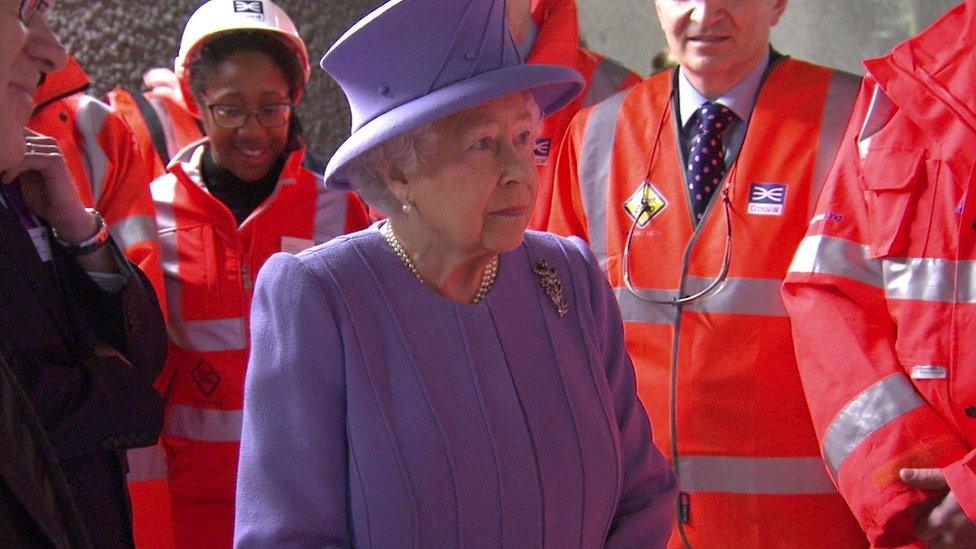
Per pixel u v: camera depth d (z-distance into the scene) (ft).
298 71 22.20
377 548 11.88
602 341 13.50
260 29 21.75
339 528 11.93
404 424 11.96
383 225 13.02
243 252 22.13
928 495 16.10
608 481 12.77
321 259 12.36
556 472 12.34
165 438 22.39
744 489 18.38
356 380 11.98
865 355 16.85
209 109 21.89
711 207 18.90
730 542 18.51
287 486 11.90
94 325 16.67
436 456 11.89
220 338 21.88
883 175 17.10
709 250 18.81
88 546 11.30
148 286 17.48
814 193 18.48
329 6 32.24
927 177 16.87
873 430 16.48
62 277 16.34
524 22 22.84
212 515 22.17
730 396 18.39
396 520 11.82
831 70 19.27
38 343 15.08
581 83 12.14
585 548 12.64
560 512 12.36
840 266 17.35
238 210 22.57
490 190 11.77
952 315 16.46
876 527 16.37
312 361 12.01
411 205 12.13
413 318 12.29
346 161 11.89
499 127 11.75
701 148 19.20
